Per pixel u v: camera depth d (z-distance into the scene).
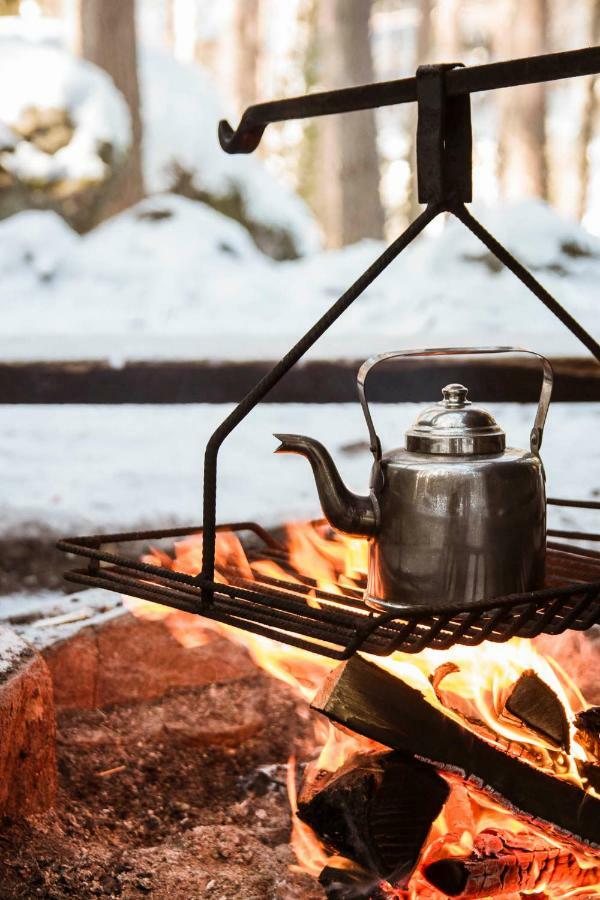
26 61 7.79
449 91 1.17
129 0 8.23
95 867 1.41
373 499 1.23
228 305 5.13
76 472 3.24
